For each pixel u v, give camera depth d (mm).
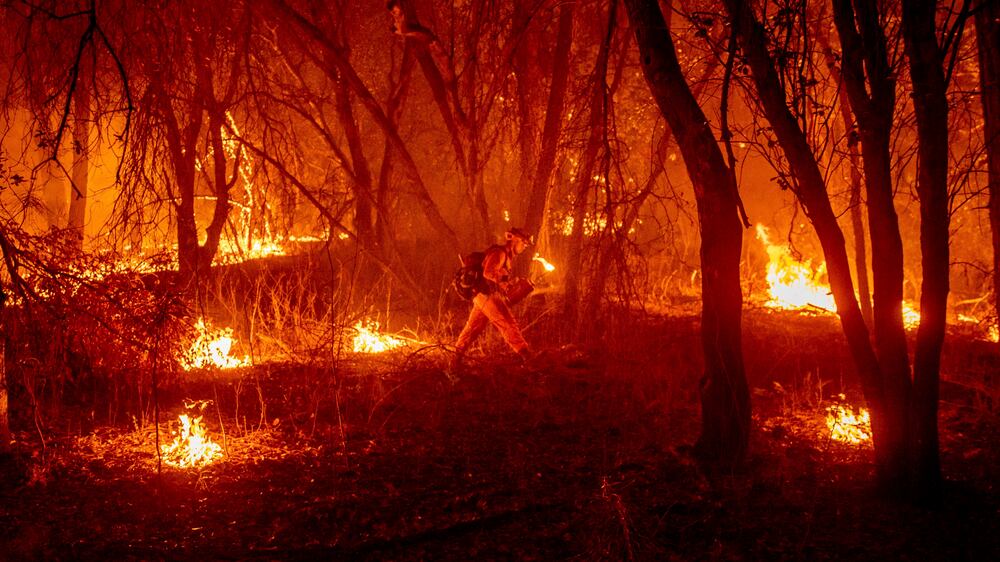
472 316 8898
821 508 5184
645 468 5852
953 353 9422
